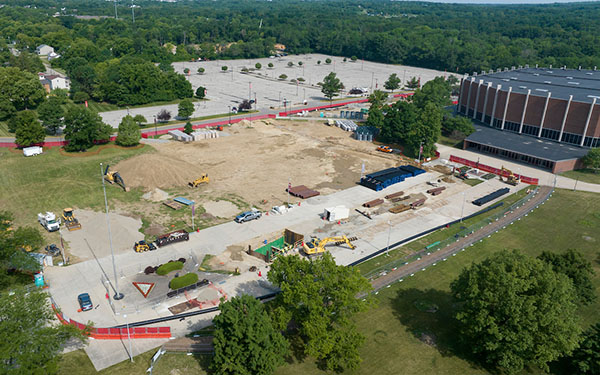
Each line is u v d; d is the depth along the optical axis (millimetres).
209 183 114125
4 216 74938
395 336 61531
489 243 88188
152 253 81188
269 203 103562
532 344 51906
